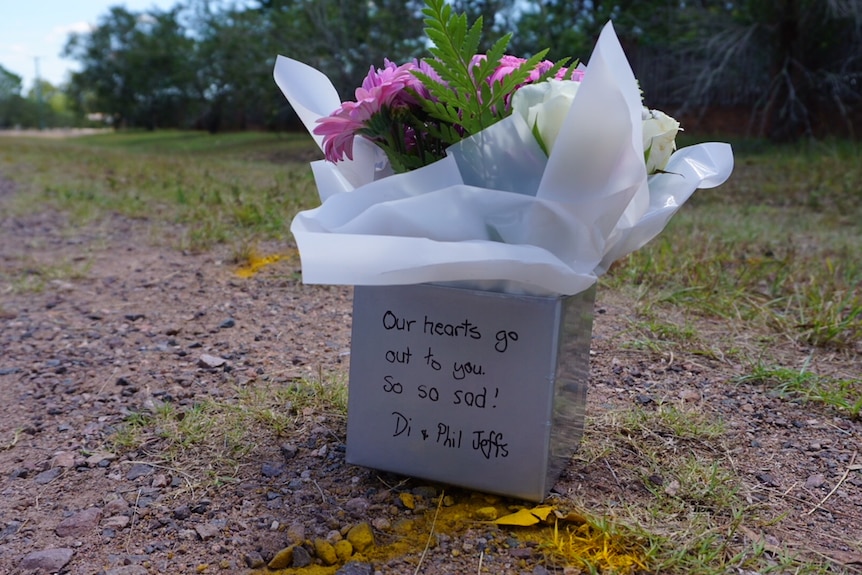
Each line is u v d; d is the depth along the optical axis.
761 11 10.66
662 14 11.78
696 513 1.54
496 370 1.49
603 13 11.64
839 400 2.10
